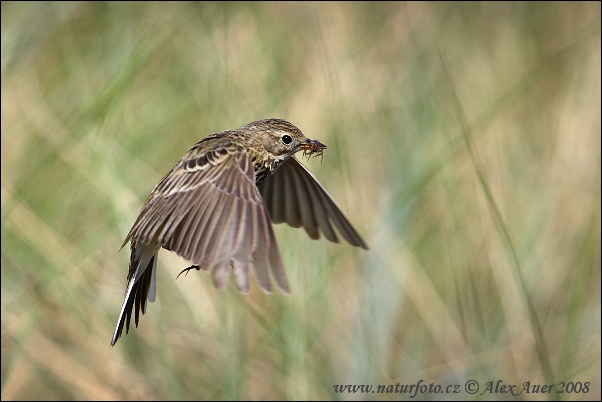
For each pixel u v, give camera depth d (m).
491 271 13.82
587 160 14.88
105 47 14.98
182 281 12.63
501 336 13.25
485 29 17.81
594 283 13.78
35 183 13.21
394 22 16.58
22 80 14.29
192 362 12.53
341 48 15.72
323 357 12.70
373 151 14.70
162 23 15.30
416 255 13.69
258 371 12.32
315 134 14.21
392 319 13.16
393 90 15.62
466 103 15.93
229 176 7.84
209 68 15.04
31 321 12.41
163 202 7.89
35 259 12.70
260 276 7.04
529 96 16.38
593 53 16.58
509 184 14.67
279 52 15.80
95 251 12.87
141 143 13.91
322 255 12.88
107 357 12.53
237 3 15.91
